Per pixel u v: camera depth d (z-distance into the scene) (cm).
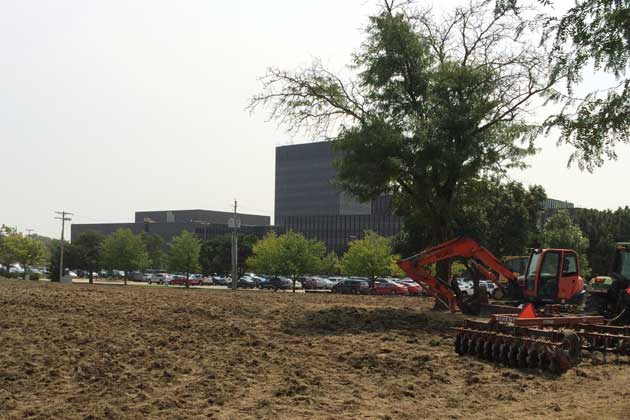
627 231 7250
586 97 824
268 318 2294
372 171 2623
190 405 977
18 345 1539
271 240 7600
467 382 1193
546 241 6241
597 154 848
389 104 2736
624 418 897
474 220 4969
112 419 886
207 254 10025
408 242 5478
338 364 1369
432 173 2686
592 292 1902
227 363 1341
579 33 770
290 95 2842
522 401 1050
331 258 9275
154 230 16950
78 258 10112
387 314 2419
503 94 2673
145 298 3322
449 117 2567
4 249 9812
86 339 1641
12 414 909
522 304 2153
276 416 919
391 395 1075
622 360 1463
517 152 2659
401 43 2678
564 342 1345
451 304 2450
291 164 15988
